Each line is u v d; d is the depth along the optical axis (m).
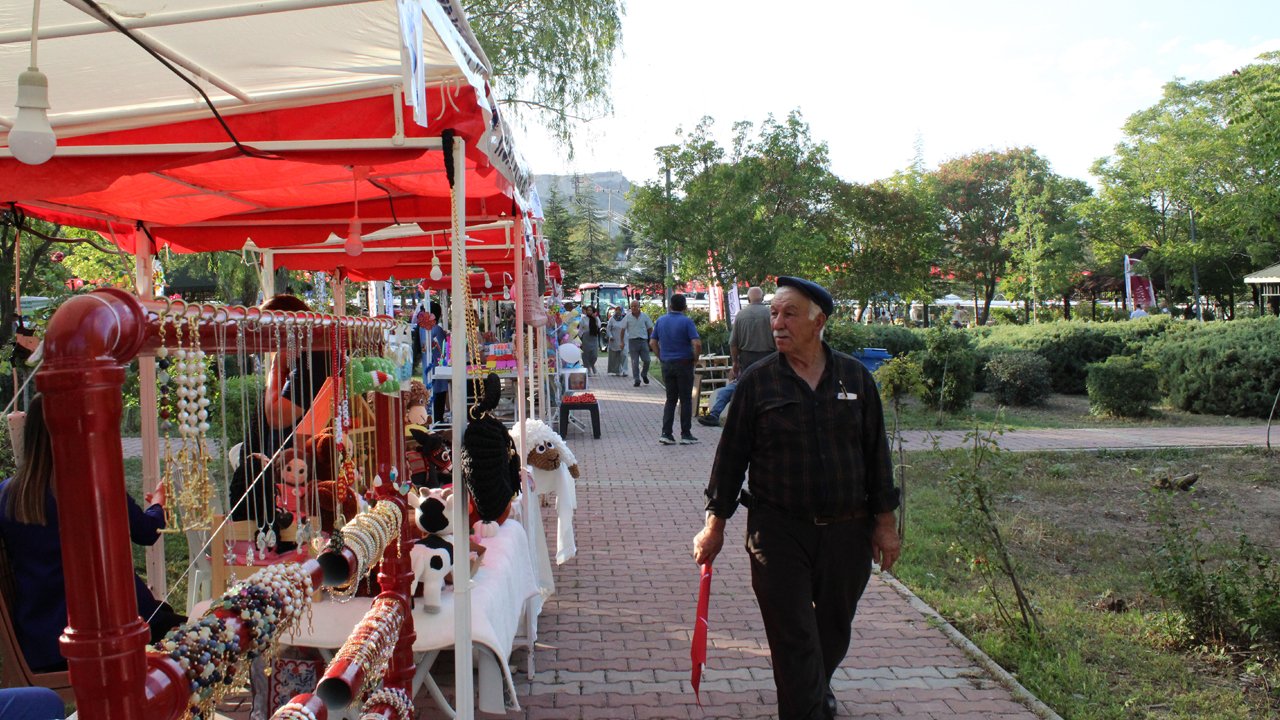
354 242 4.05
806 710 3.54
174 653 1.84
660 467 11.14
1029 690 4.60
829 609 3.75
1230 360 15.82
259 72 2.75
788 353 3.72
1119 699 4.46
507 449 3.34
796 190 25.70
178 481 3.16
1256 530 8.00
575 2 14.62
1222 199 34.66
